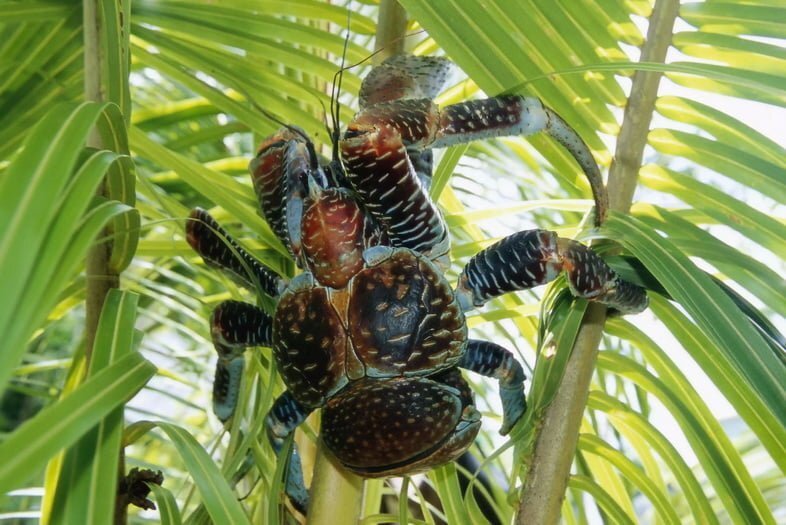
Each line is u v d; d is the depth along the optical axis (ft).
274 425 4.89
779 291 4.80
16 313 3.72
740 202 4.98
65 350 7.61
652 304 4.94
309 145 4.70
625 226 4.71
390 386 4.50
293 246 4.66
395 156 4.44
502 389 5.00
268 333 4.90
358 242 4.52
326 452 4.95
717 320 4.37
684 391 5.06
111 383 4.09
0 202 3.79
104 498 4.07
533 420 4.79
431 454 4.52
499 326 5.66
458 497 5.01
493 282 4.69
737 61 4.98
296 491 5.12
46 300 3.84
